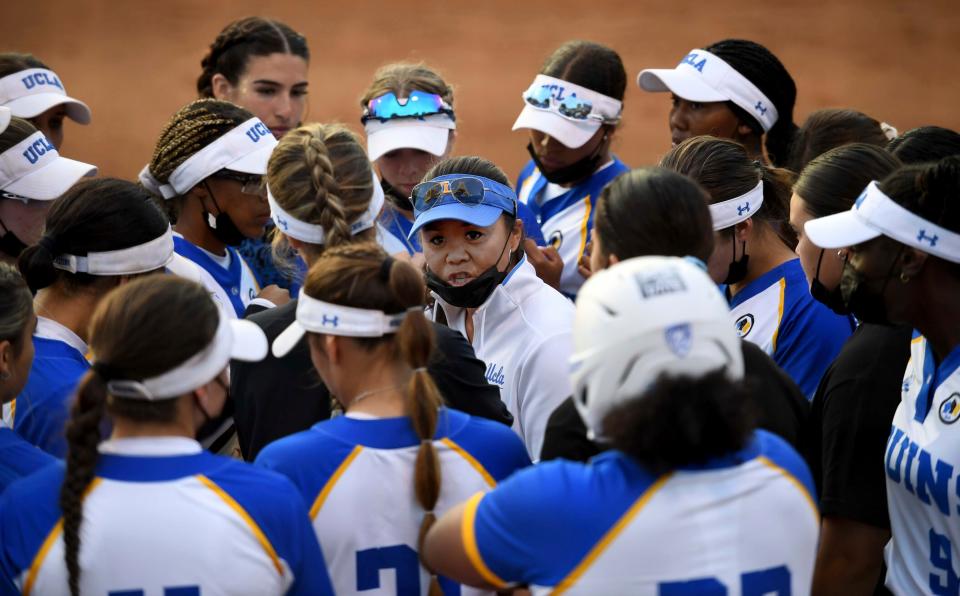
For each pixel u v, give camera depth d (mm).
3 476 11148
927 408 11781
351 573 10344
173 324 9570
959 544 11320
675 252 10719
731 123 21391
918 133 16000
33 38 62969
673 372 8727
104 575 9266
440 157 20156
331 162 13195
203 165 16203
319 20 67000
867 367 12586
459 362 12219
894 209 11398
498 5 68625
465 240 14211
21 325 11289
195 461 9688
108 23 65125
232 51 23734
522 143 52031
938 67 58781
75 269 13070
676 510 8719
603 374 8867
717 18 65125
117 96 56750
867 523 12438
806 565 9281
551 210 23281
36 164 16156
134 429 9742
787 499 9125
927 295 11586
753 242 15977
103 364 9523
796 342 15430
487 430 11000
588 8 67625
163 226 13617
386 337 10648
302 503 9914
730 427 8688
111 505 9375
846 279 12117
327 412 12359
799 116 53875
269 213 16719
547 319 14289
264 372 12477
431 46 63625
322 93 58000
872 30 62562
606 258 11016
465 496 10641
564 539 8750
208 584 9367
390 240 20062
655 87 23344
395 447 10461
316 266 10789
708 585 8664
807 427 12062
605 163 22844
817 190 13961
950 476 11250
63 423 12453
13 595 9555
